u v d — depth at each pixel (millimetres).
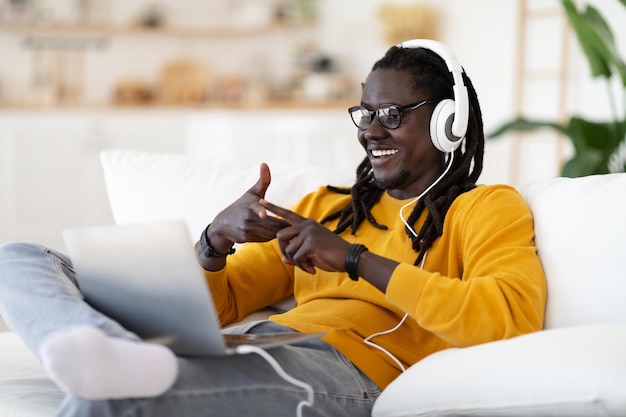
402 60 1800
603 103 5145
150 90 7602
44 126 6109
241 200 1720
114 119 6262
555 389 1278
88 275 1499
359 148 4988
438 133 1753
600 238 1601
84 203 6238
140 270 1396
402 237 1774
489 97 6000
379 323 1712
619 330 1375
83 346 1234
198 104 7293
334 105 6695
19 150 6074
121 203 2256
